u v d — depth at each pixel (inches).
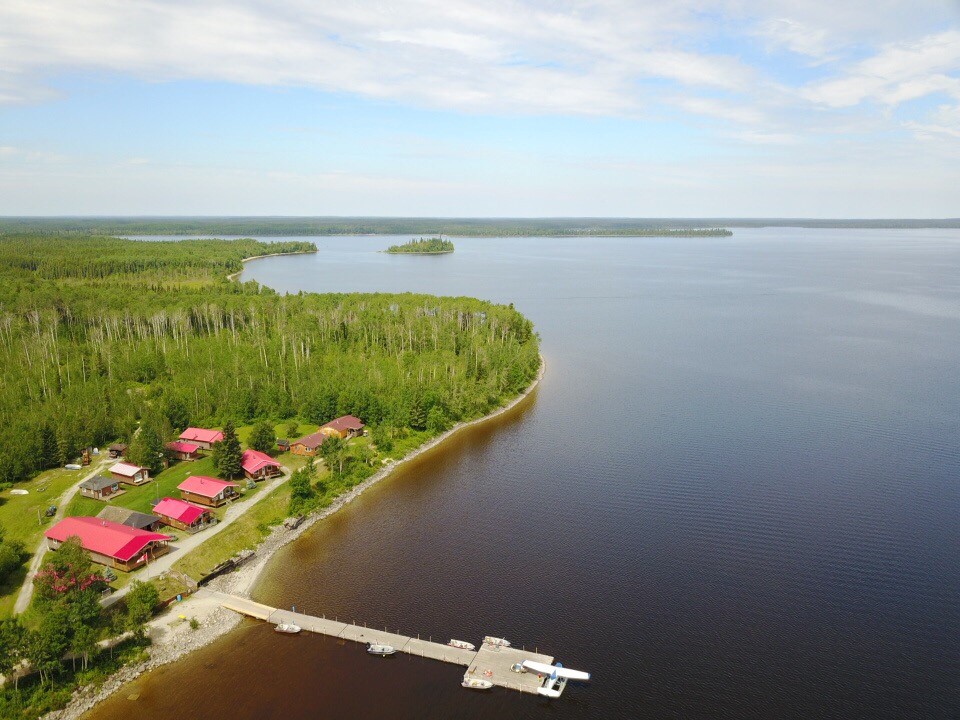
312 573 3518.7
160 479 4564.5
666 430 5610.2
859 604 3171.8
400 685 2706.7
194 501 4229.8
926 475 4594.0
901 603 3176.7
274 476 4645.7
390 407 5689.0
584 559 3599.9
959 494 4303.6
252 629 3075.8
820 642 2910.9
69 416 5172.2
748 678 2699.3
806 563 3526.1
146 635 2992.1
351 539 3878.0
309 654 2901.1
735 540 3767.2
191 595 3319.4
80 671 2741.1
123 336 7667.3
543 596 3270.2
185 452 4955.7
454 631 3026.6
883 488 4407.0
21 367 6284.5
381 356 7283.5
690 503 4234.7
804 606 3157.0
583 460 4992.6
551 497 4375.0
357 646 2947.8
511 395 6683.1
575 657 2837.1
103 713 2571.4
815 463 4835.1
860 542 3732.8
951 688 2640.3
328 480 4539.9
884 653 2842.0
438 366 6732.3
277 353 7032.5
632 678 2709.2
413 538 3873.0
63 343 7165.4
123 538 3486.7
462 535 3895.2
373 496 4466.0
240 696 2655.0
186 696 2655.0
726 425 5693.9
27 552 3585.1
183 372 6466.5
